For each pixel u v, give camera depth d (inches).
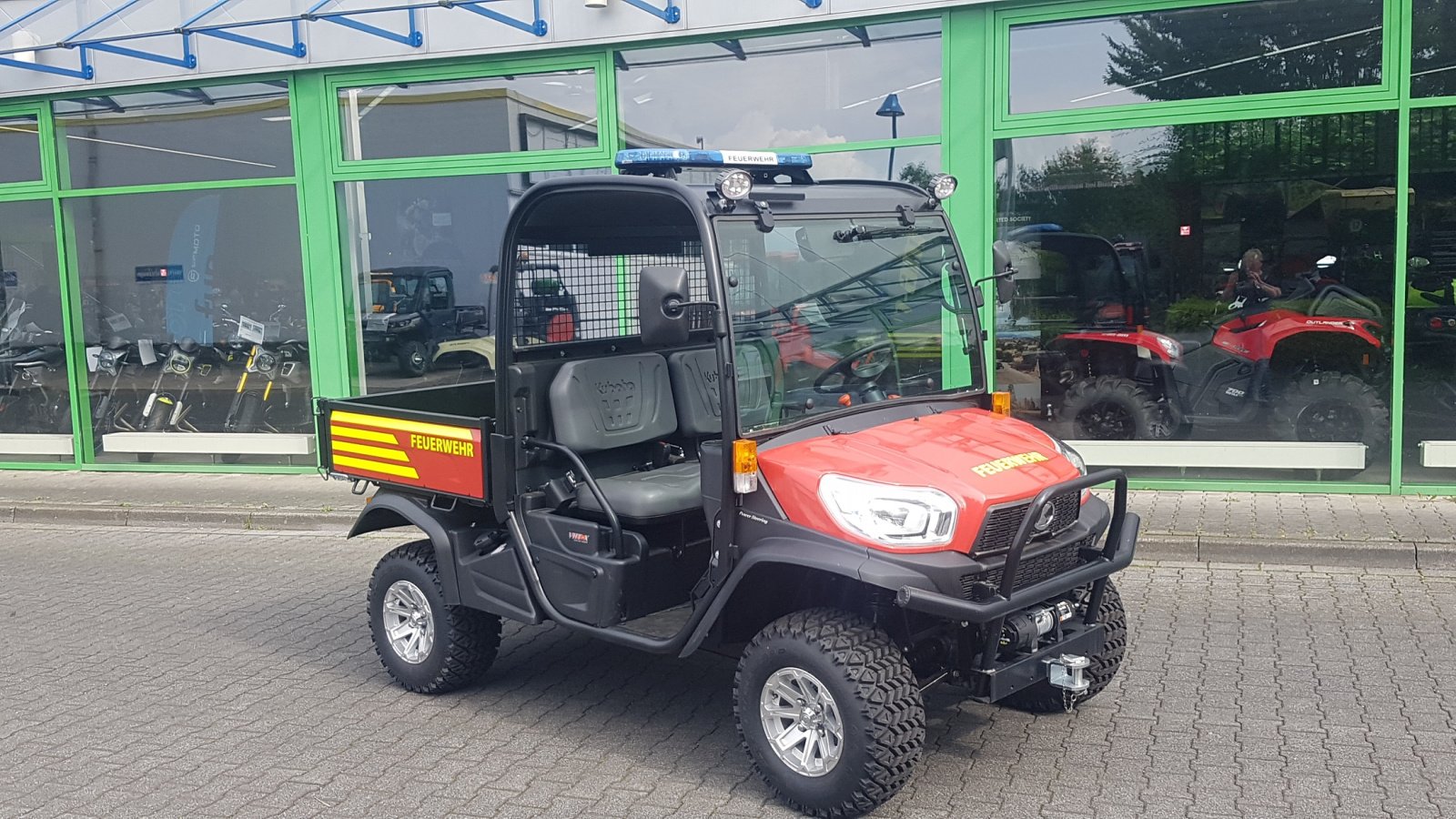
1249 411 337.1
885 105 352.8
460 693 214.2
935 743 183.9
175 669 232.4
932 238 196.9
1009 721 192.5
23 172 440.8
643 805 165.9
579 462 190.7
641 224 206.2
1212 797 162.9
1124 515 174.2
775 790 164.2
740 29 357.1
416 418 204.2
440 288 402.6
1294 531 291.7
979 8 339.6
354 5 388.8
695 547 192.1
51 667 235.1
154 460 441.7
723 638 175.8
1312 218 326.0
